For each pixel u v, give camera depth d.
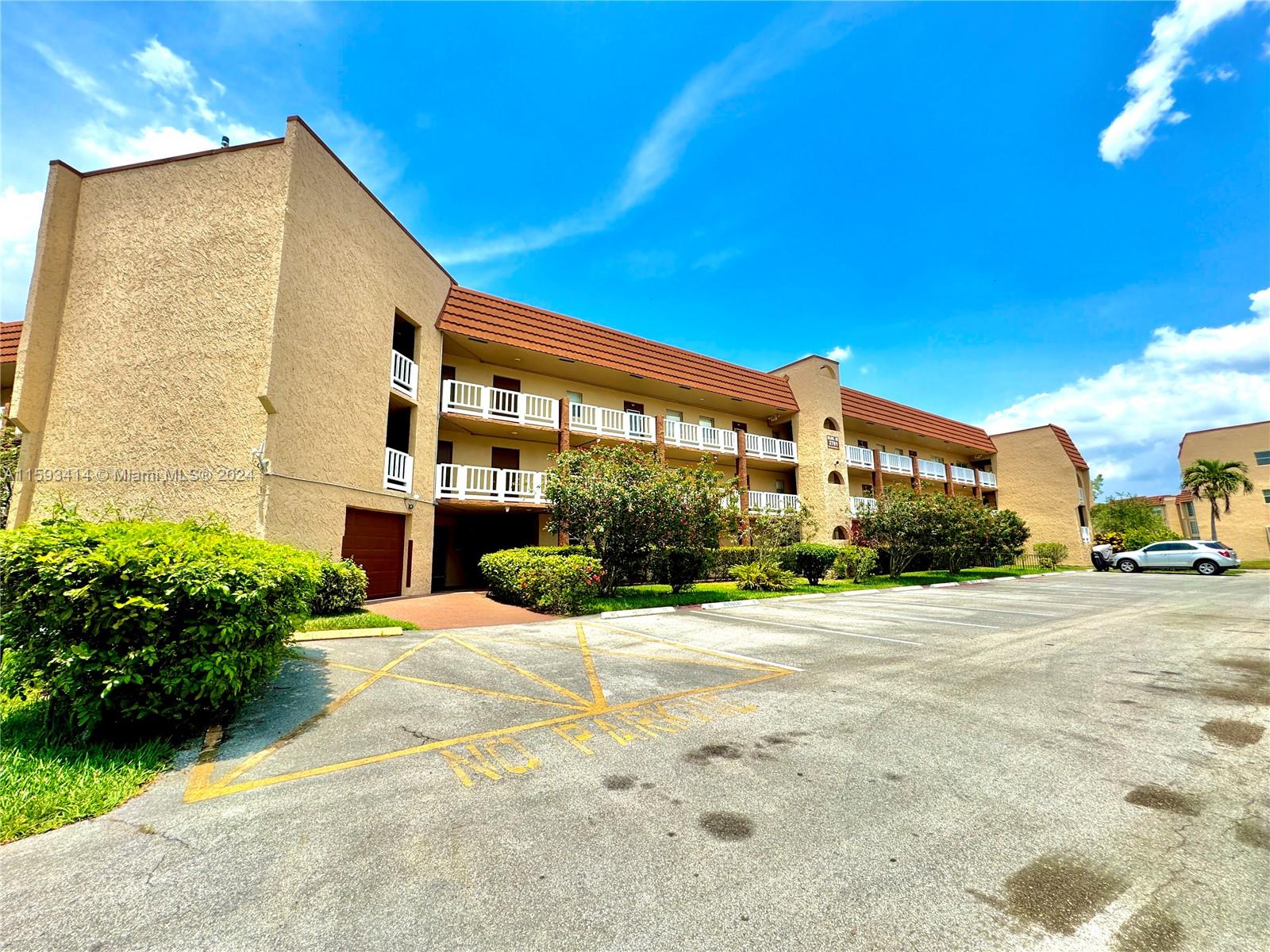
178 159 11.40
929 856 2.72
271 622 4.69
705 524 13.27
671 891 2.44
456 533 19.39
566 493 12.63
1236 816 3.14
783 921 2.25
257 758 3.97
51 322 11.05
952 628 9.93
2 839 2.83
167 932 2.18
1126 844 2.84
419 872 2.57
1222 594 15.96
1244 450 42.62
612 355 20.14
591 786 3.51
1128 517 41.41
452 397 16.89
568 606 11.15
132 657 3.89
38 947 2.10
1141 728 4.59
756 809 3.19
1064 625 10.25
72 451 10.64
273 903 2.35
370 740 4.31
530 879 2.52
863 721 4.77
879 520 21.45
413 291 15.16
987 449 36.59
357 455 12.54
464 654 7.33
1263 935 2.17
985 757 3.98
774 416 26.78
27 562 3.87
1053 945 2.12
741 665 6.89
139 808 3.22
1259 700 5.42
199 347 10.55
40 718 4.41
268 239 10.61
